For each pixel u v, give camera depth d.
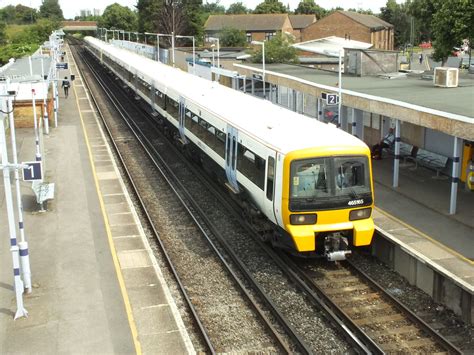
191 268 13.36
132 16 114.44
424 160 19.61
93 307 10.73
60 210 16.48
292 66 33.75
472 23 33.16
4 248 13.55
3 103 12.01
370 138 23.75
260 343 10.20
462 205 15.99
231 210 17.12
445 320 11.26
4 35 80.25
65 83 42.47
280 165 12.53
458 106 15.42
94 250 13.48
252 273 13.16
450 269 11.86
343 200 12.56
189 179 21.00
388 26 75.62
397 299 11.84
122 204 17.34
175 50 57.31
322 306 11.33
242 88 33.75
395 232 14.09
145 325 10.22
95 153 24.11
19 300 10.33
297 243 12.37
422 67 59.41
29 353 9.24
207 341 9.96
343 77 25.83
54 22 125.94
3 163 10.16
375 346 9.90
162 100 27.73
